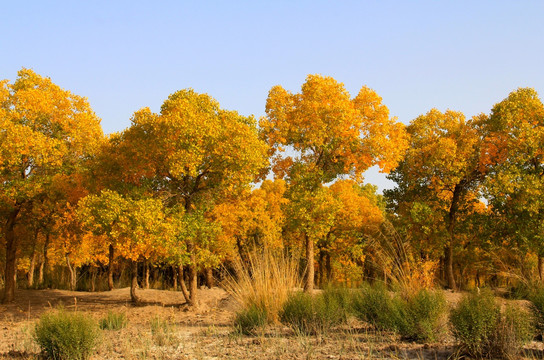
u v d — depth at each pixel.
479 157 24.38
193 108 16.67
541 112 22.97
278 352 7.28
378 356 6.85
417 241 23.81
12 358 7.87
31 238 24.78
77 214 16.31
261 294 10.45
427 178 25.73
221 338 8.94
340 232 32.78
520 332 6.64
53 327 7.68
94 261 29.61
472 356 6.62
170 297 21.55
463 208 25.91
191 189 18.50
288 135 20.16
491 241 23.69
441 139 24.05
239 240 26.91
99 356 7.73
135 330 10.60
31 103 19.33
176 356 7.42
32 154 18.55
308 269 19.69
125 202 16.00
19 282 31.03
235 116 17.75
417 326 7.91
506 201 22.80
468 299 7.02
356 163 19.72
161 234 15.92
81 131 21.19
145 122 17.45
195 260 18.39
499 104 23.61
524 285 10.59
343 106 18.61
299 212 19.42
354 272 31.50
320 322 9.25
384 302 9.17
